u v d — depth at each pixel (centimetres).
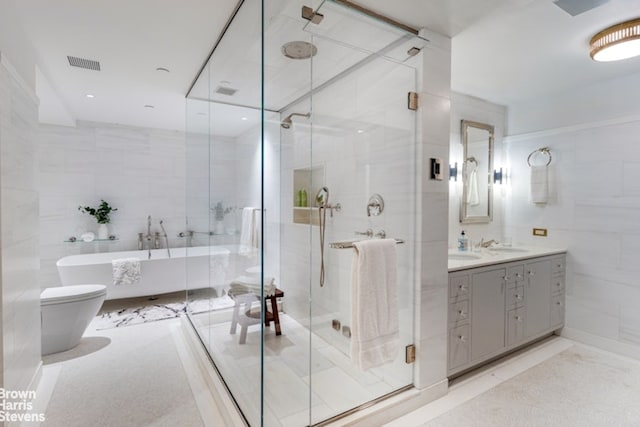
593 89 291
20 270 184
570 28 202
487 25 198
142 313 371
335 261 205
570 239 306
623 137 272
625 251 271
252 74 174
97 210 422
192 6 186
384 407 187
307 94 185
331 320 199
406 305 206
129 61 252
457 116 318
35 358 216
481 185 338
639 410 199
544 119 325
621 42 196
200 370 243
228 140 213
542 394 215
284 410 170
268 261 172
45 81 276
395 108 206
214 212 246
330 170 201
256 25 166
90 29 207
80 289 286
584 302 296
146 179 458
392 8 179
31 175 208
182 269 403
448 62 211
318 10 169
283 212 182
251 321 173
